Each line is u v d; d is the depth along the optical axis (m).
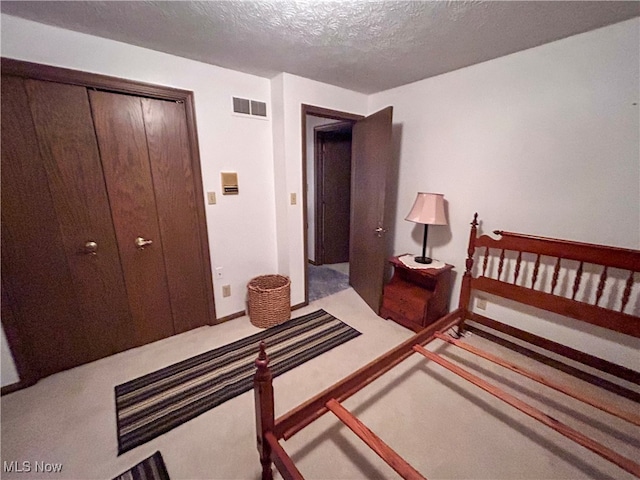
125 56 1.86
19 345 1.76
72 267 1.92
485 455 1.40
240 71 2.34
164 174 2.17
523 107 2.00
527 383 1.86
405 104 2.73
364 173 2.96
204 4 1.40
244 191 2.57
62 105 1.74
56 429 1.53
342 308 2.97
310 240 4.50
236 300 2.72
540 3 1.39
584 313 1.76
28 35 1.57
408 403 1.72
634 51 1.56
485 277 2.23
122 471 1.32
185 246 2.36
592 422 1.56
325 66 2.23
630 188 1.66
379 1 1.37
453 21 1.56
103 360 2.11
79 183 1.87
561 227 1.94
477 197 2.35
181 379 1.92
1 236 1.67
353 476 1.31
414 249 2.92
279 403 1.72
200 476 1.31
